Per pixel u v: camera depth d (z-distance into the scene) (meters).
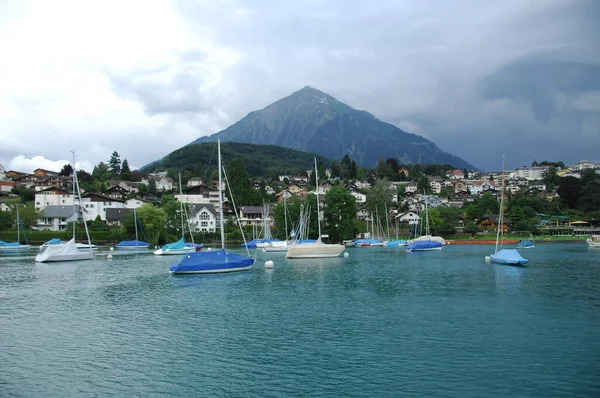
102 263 94.25
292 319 41.03
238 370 28.34
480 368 28.27
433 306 46.16
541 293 53.25
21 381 26.81
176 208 166.25
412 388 25.38
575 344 32.91
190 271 72.44
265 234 156.00
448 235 187.88
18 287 60.91
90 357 30.94
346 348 32.44
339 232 162.75
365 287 58.62
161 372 28.09
